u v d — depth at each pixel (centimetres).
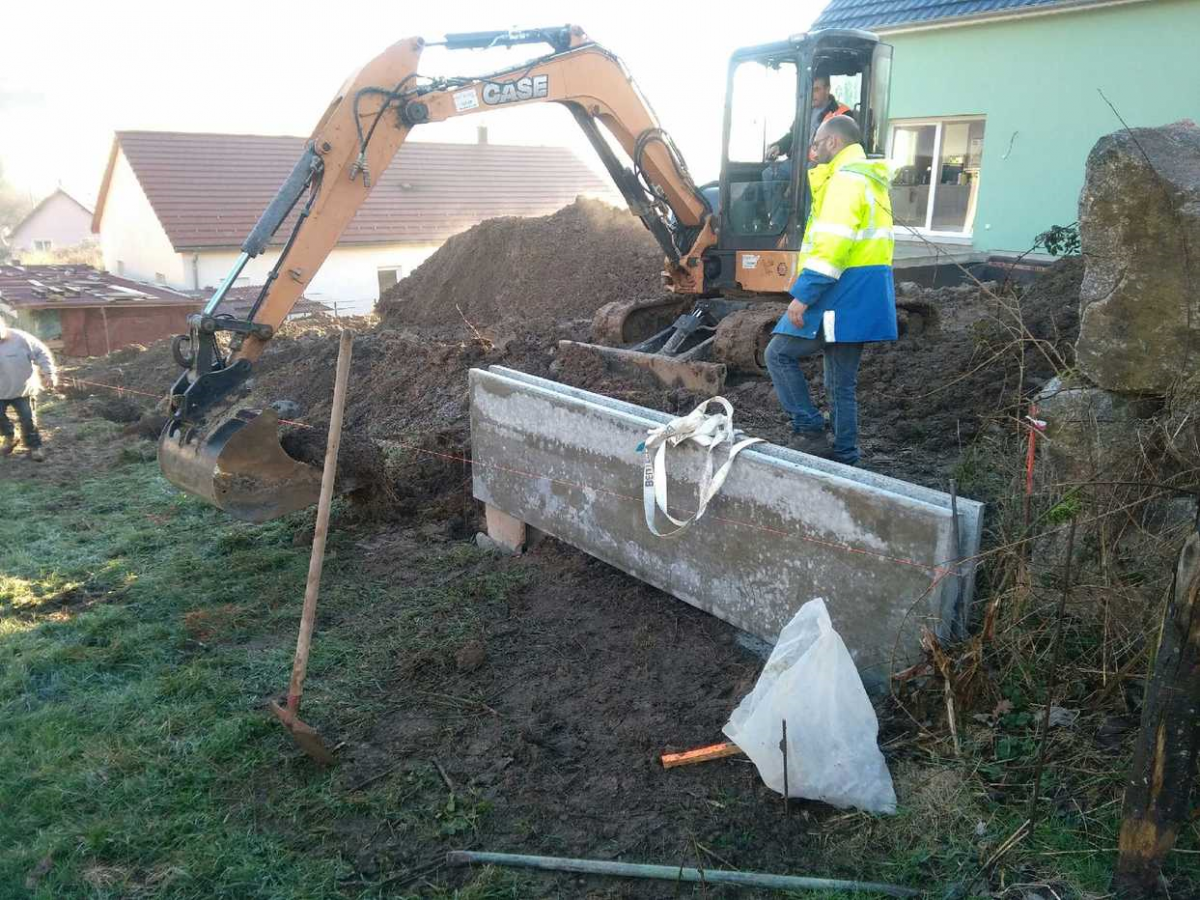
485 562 527
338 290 2614
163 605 497
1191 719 228
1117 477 318
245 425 541
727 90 823
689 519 406
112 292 1845
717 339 779
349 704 391
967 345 708
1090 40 1200
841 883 269
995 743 305
